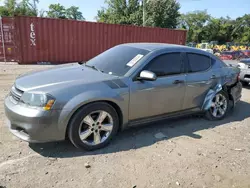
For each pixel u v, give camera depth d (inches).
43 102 116.0
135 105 142.6
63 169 113.7
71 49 497.0
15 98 125.6
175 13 1301.7
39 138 118.0
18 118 117.3
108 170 115.2
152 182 108.5
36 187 100.3
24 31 447.2
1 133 145.8
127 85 137.4
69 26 483.8
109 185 104.4
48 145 134.8
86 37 505.4
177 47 169.8
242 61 325.1
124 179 109.2
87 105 125.4
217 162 128.6
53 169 113.2
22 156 122.3
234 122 191.8
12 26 447.2
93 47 517.7
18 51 450.3
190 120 190.2
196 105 177.2
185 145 146.1
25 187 99.8
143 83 143.0
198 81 172.2
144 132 161.5
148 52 153.9
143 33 560.4
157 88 149.3
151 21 1257.4
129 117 143.1
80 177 108.6
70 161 120.8
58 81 128.8
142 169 117.8
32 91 119.0
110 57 164.9
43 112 115.1
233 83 199.9
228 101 198.7
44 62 476.4
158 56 154.0
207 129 173.5
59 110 117.7
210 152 139.1
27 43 454.6
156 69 151.6
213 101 188.1
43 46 469.1
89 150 131.3
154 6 1253.7
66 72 146.6
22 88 123.3
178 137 156.9
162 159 128.0
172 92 158.1
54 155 125.3
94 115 131.2
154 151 136.1
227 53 858.8
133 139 149.8
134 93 139.8
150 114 152.4
